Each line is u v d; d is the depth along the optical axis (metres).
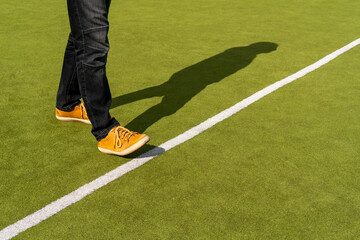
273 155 2.39
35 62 4.06
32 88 3.39
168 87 3.45
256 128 2.72
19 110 2.96
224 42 4.84
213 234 1.75
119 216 1.85
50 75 3.71
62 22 5.70
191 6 6.94
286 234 1.76
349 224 1.83
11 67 3.89
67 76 2.55
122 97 3.23
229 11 6.59
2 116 2.85
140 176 2.16
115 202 1.95
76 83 2.59
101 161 2.31
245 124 2.78
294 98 3.24
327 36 5.16
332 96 3.29
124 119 2.84
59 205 1.93
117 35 5.06
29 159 2.31
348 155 2.41
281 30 5.43
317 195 2.03
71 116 2.73
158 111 2.98
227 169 2.24
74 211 1.89
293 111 3.00
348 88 3.47
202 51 4.49
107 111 2.31
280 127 2.74
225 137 2.59
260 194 2.03
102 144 2.33
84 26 2.12
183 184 2.10
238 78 3.68
